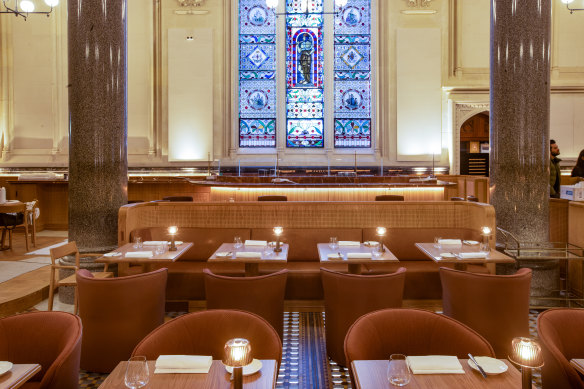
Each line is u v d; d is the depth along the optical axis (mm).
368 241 5195
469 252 4473
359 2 13484
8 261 6953
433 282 5102
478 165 13695
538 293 5207
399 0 13070
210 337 2416
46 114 13031
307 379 3500
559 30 13062
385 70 13125
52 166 12938
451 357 2086
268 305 3643
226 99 13109
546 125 5414
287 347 4125
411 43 13000
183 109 12898
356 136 13516
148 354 2234
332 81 13367
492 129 5672
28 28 13000
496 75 5578
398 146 13062
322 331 4523
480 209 5277
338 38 13484
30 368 2096
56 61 13023
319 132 13500
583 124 13031
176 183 11227
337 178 8820
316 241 5590
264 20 13438
